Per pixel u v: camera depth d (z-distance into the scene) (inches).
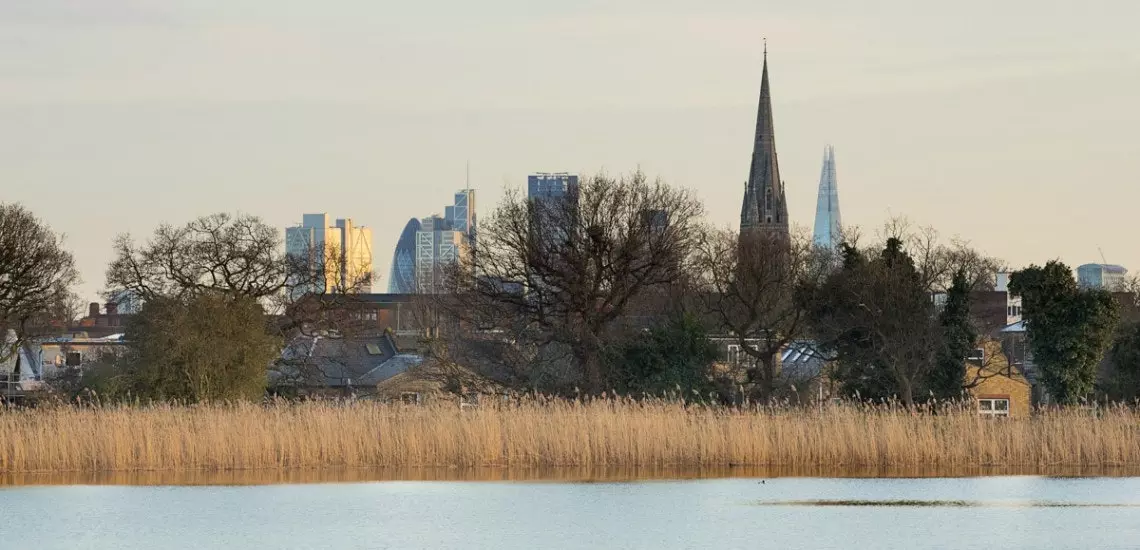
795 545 2442.2
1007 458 3437.5
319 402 3607.3
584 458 3390.7
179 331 4436.5
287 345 6102.4
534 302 5300.2
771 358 5310.0
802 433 3427.7
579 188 5329.7
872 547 2416.3
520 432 3420.3
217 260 6122.1
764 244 5703.7
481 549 2416.3
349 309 6481.3
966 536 2511.1
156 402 4303.6
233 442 3307.1
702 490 3021.7
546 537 2519.7
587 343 4965.6
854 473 3307.1
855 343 5039.4
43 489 3009.4
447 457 3383.4
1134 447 3447.3
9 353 5944.9
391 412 3543.3
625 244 5157.5
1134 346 4972.9
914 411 3572.8
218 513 2736.2
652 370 4781.0
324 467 3341.5
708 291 5639.8
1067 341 4822.8
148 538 2507.4
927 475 3275.1
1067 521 2642.7
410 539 2500.0
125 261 6063.0
